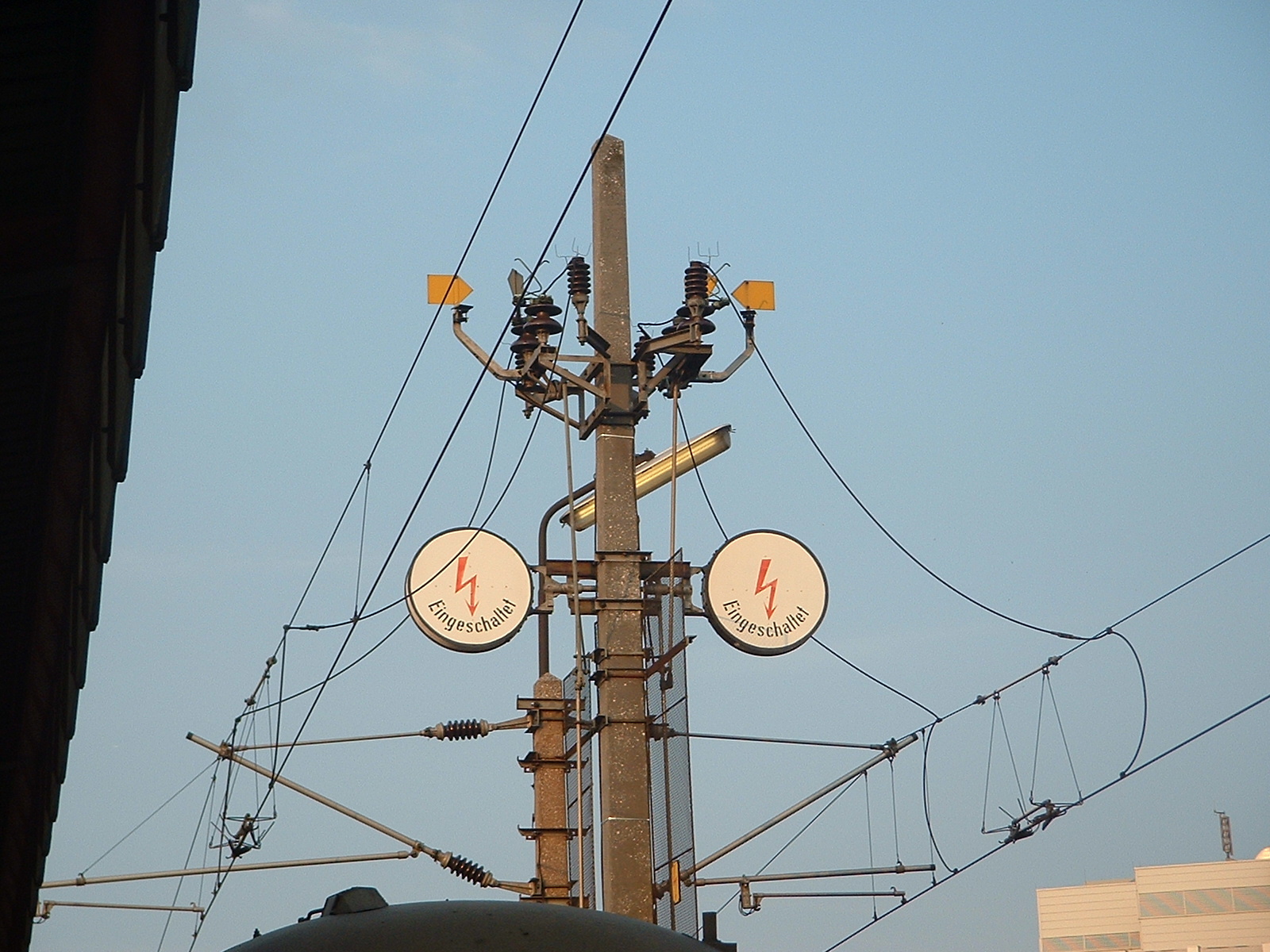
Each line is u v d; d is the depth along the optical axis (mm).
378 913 9094
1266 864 93375
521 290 23875
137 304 13695
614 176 24484
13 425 15297
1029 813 25156
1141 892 96188
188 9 11641
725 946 13141
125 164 12000
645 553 22969
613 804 21641
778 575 25375
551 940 8844
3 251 12484
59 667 18891
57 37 12000
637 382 23625
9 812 22781
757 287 24594
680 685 24766
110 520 17312
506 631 26438
